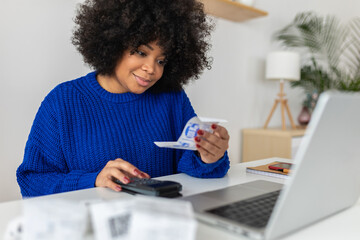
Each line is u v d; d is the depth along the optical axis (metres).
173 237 0.42
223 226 0.56
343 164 0.59
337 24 4.03
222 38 2.66
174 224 0.42
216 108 2.68
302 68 3.25
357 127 0.57
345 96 0.49
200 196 0.74
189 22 1.15
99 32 1.11
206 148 0.95
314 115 0.48
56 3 1.79
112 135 1.15
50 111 1.10
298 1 3.47
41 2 1.73
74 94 1.15
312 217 0.59
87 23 1.15
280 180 0.97
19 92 1.69
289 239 0.54
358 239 0.55
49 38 1.78
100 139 1.13
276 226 0.51
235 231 0.55
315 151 0.50
